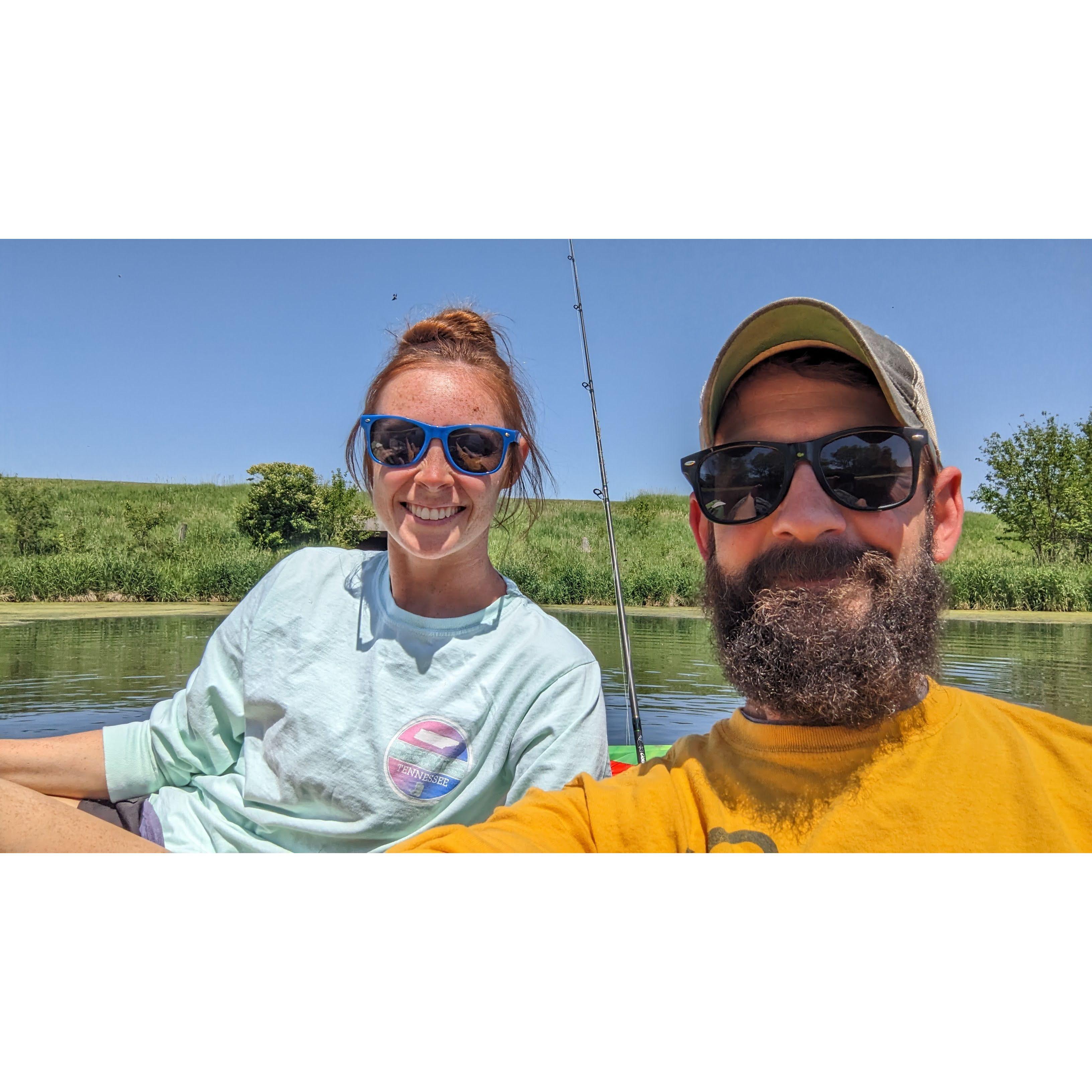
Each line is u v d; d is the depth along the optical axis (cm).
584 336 289
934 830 98
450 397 164
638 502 2019
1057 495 1656
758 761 110
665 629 1027
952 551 115
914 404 110
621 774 134
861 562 106
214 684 175
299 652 166
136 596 1493
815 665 104
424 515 162
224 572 1525
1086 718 495
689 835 111
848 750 104
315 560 181
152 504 2383
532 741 160
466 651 162
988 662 730
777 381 113
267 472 2048
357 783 157
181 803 174
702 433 124
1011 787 97
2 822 144
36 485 2269
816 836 102
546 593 1416
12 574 1483
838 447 108
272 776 165
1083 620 1176
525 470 197
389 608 167
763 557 111
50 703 551
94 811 176
